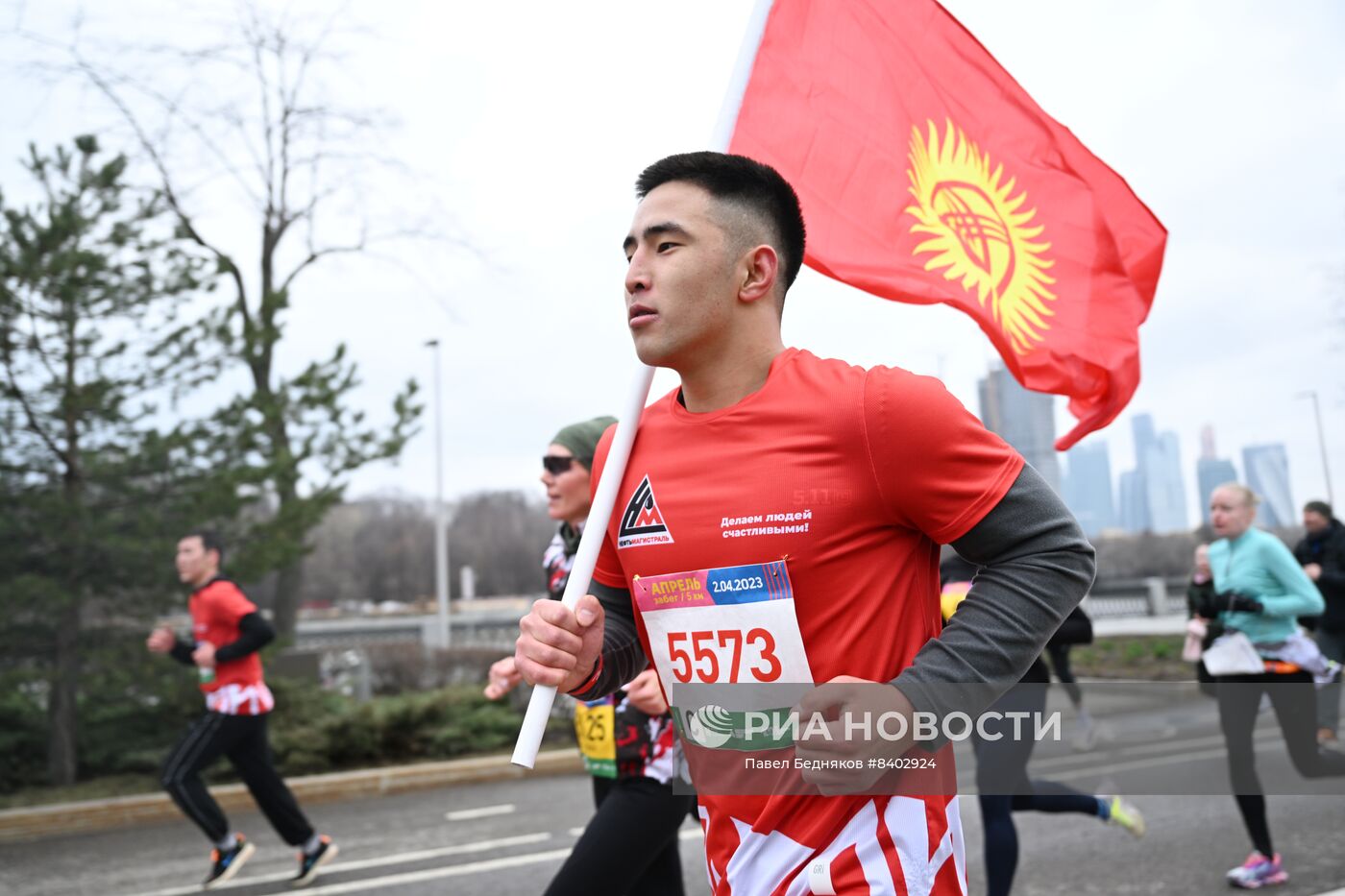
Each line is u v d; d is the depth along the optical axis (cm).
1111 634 2203
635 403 196
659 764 314
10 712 935
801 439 172
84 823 805
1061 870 573
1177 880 545
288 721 999
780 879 175
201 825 609
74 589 905
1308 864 566
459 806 849
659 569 185
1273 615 550
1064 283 314
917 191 293
